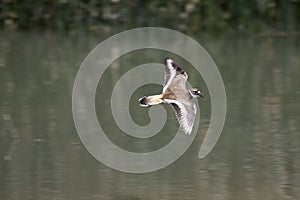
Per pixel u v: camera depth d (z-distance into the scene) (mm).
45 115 15328
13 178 12148
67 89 17156
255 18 23562
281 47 21422
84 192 11578
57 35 22719
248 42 22156
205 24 23281
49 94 16734
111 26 23188
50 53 20438
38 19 23484
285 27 23516
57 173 12391
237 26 23453
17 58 19859
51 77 18078
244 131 14453
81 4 23312
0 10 23484
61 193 11539
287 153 13273
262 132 14398
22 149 13516
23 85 17391
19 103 16031
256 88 17297
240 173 12438
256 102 16266
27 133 14305
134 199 11305
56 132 14367
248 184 11953
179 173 12500
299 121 14891
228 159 13102
